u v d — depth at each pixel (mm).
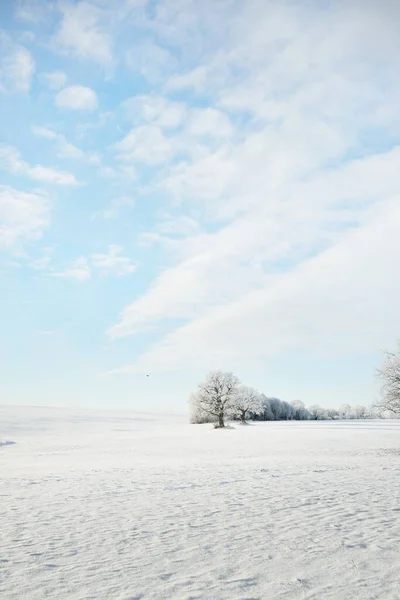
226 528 7551
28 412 135500
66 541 6738
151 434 63625
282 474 16781
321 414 176750
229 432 61000
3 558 5809
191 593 4453
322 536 6844
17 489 13375
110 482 14891
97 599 4293
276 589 4559
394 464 21594
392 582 4715
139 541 6699
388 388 38062
